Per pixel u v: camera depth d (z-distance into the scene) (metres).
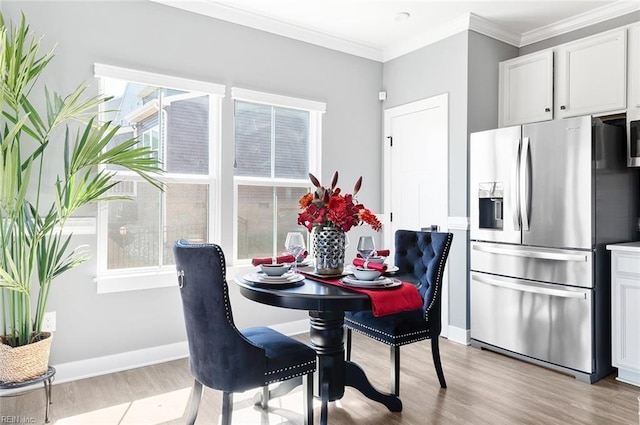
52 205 2.61
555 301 2.85
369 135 4.23
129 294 2.94
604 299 2.78
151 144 3.07
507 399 2.45
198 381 1.96
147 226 3.06
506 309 3.13
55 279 2.69
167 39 3.06
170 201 3.15
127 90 2.99
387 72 4.26
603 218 2.77
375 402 2.44
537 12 3.35
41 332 2.47
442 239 2.55
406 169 4.07
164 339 3.08
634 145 2.87
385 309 1.83
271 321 3.61
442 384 2.60
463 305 3.50
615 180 2.88
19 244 2.31
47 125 2.65
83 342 2.78
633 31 2.89
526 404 2.39
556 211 2.84
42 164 2.62
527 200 2.97
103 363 2.84
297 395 2.57
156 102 3.10
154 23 3.00
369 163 4.23
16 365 2.21
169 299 3.10
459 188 3.54
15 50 2.25
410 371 2.88
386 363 3.03
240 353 1.76
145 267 3.05
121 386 2.64
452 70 3.59
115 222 2.94
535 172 2.95
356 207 2.23
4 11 2.52
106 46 2.83
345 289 1.94
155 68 3.01
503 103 3.67
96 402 2.42
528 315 2.99
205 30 3.22
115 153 2.50
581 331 2.72
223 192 3.32
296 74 3.71
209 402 2.44
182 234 3.20
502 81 3.67
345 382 2.28
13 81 2.22
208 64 3.24
